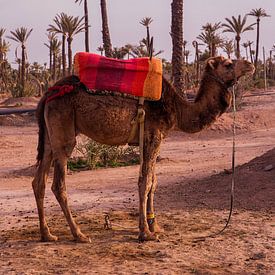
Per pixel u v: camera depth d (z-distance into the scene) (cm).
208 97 891
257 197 1148
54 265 735
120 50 7088
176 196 1239
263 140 2841
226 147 2564
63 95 847
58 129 844
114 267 720
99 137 864
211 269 711
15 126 4122
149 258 762
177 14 2709
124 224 987
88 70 847
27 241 872
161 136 872
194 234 895
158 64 861
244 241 843
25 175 1866
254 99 5019
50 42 8156
